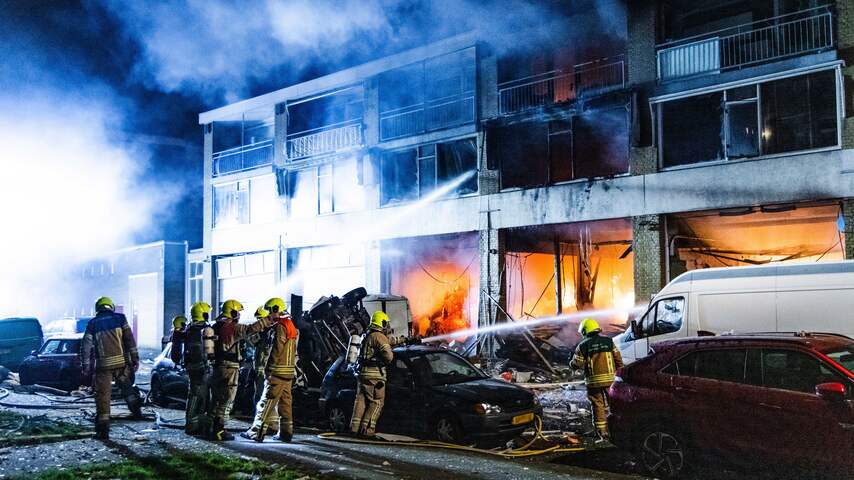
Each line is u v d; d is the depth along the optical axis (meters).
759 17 18.91
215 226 35.34
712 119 18.84
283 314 9.77
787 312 11.12
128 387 11.55
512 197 23.00
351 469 7.57
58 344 17.39
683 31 20.42
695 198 18.80
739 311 11.67
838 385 6.25
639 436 7.82
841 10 16.84
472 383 10.09
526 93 23.44
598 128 21.58
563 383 16.91
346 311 13.34
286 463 7.88
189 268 37.00
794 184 17.16
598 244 24.72
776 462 6.70
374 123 27.83
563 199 21.67
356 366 10.04
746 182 17.94
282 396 9.58
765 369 7.02
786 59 17.52
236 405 13.34
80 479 7.01
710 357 7.47
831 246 18.67
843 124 16.56
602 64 22.39
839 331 10.55
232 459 7.91
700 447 7.27
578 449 9.27
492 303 23.05
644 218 19.77
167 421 11.46
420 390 9.95
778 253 19.69
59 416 12.45
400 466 7.80
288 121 31.91
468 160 24.84
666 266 19.56
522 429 9.59
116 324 9.99
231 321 9.80
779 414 6.71
